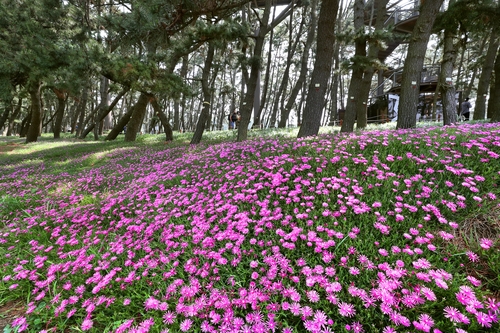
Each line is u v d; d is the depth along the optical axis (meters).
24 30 13.70
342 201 2.65
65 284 2.28
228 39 9.29
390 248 2.03
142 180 5.32
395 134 4.39
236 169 4.18
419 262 1.73
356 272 1.76
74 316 2.02
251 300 1.70
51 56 13.97
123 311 1.95
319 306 1.67
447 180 2.71
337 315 1.60
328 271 1.80
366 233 2.18
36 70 13.48
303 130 7.14
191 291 1.86
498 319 1.37
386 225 2.24
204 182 4.00
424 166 2.98
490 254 1.83
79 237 3.25
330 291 1.66
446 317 1.42
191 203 3.51
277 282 1.86
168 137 14.19
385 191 2.66
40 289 2.38
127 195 4.49
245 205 3.03
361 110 11.57
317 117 7.07
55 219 4.01
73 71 11.81
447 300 1.55
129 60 10.02
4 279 2.49
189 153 7.73
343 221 2.35
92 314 1.97
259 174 3.77
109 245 2.81
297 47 28.00
